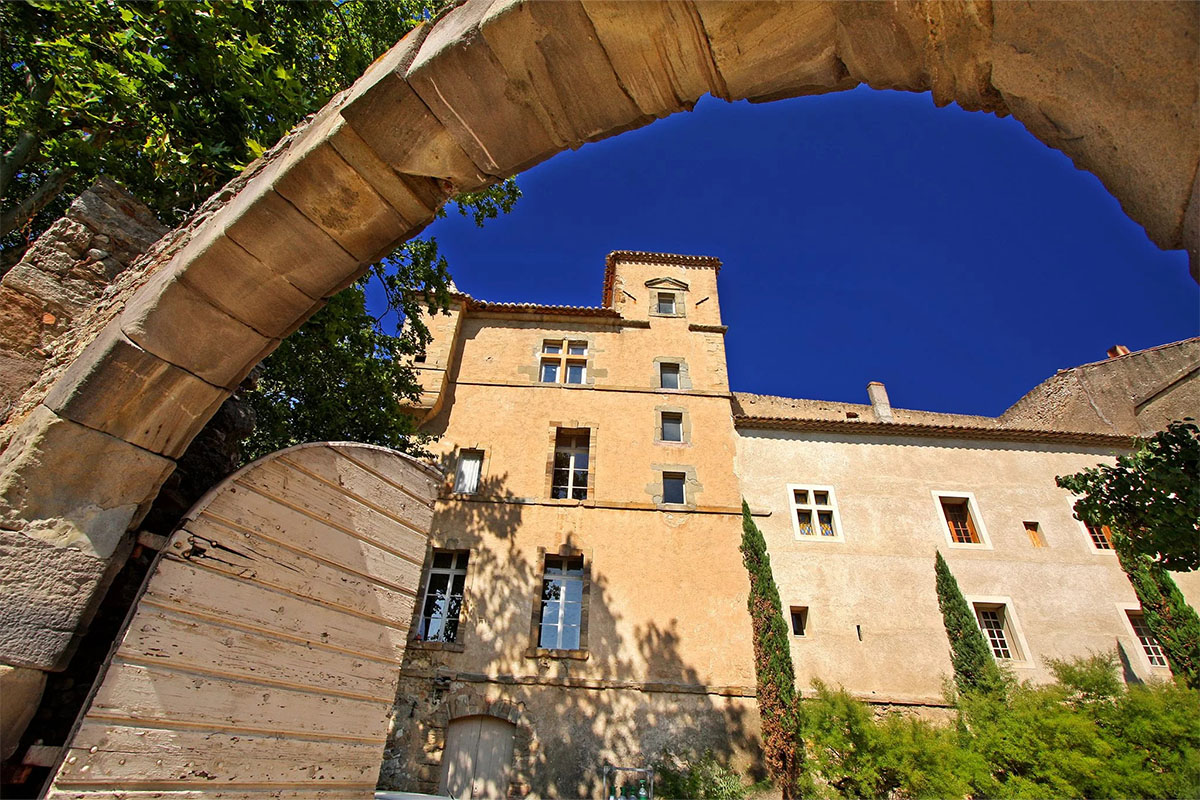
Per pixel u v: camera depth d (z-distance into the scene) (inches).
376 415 400.8
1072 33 60.5
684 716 484.7
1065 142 69.0
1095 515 254.5
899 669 535.8
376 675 158.2
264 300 120.0
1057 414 900.0
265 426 346.9
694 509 588.7
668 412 655.8
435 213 122.6
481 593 532.1
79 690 128.3
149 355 111.8
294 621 139.3
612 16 87.6
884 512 624.1
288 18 291.9
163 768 108.7
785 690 488.1
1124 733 452.4
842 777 457.4
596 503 585.6
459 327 701.3
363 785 149.3
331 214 115.3
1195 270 55.4
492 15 93.4
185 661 115.6
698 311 741.3
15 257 271.4
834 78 87.9
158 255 139.0
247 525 133.2
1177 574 619.2
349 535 158.6
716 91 96.0
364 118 105.4
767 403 957.8
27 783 102.5
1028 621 569.6
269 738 128.7
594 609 530.6
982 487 649.0
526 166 113.5
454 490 588.4
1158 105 54.9
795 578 576.4
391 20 354.0
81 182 278.8
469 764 463.8
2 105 250.1
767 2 79.8
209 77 248.8
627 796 449.1
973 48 70.5
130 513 115.0
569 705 484.1
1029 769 447.8
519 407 645.3
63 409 105.8
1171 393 765.3
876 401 969.5
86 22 221.8
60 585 104.3
